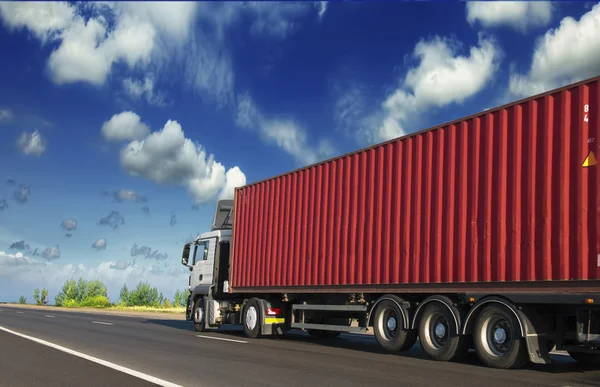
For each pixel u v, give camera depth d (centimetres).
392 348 1134
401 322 1120
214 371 862
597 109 852
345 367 924
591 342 845
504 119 989
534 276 902
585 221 844
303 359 1034
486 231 989
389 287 1169
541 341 916
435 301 1058
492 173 995
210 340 1439
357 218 1279
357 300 1290
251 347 1260
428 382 775
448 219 1062
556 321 925
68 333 1595
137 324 2169
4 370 863
